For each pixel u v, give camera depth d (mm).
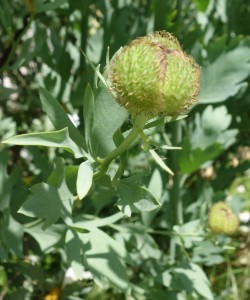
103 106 207
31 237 305
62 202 217
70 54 343
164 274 288
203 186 338
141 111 178
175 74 169
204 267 414
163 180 320
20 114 393
